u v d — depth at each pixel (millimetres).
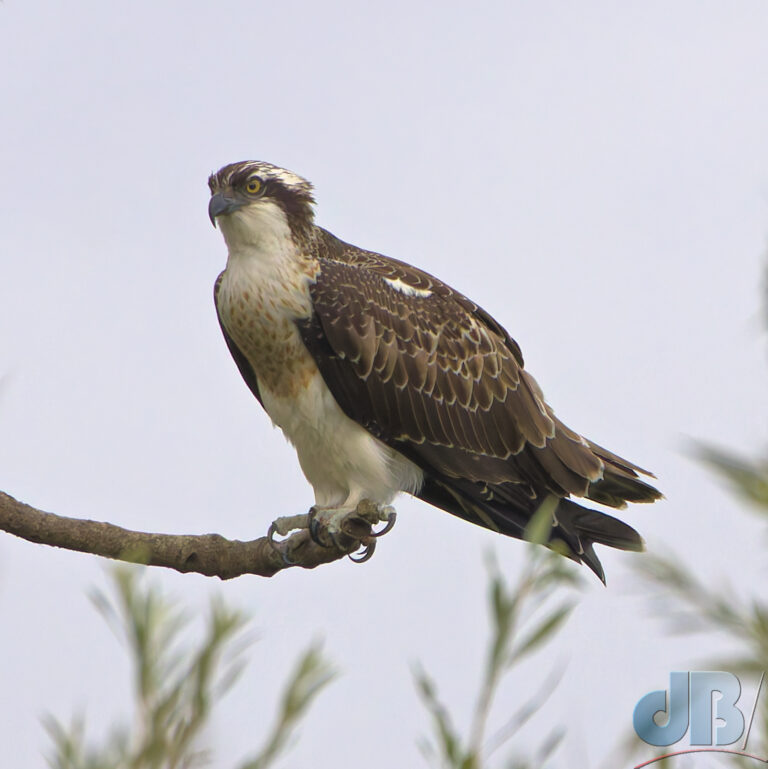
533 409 12688
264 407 12383
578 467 12289
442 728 2861
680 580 2793
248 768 2850
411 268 12836
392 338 12062
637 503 12516
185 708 2818
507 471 12469
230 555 9773
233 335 11938
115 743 2824
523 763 2809
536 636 2910
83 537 9305
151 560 9633
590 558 12156
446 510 13062
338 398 11875
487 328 13070
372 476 12055
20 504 9242
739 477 2738
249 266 11688
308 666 2947
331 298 11805
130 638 2867
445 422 12281
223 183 11703
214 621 2881
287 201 11844
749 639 2742
